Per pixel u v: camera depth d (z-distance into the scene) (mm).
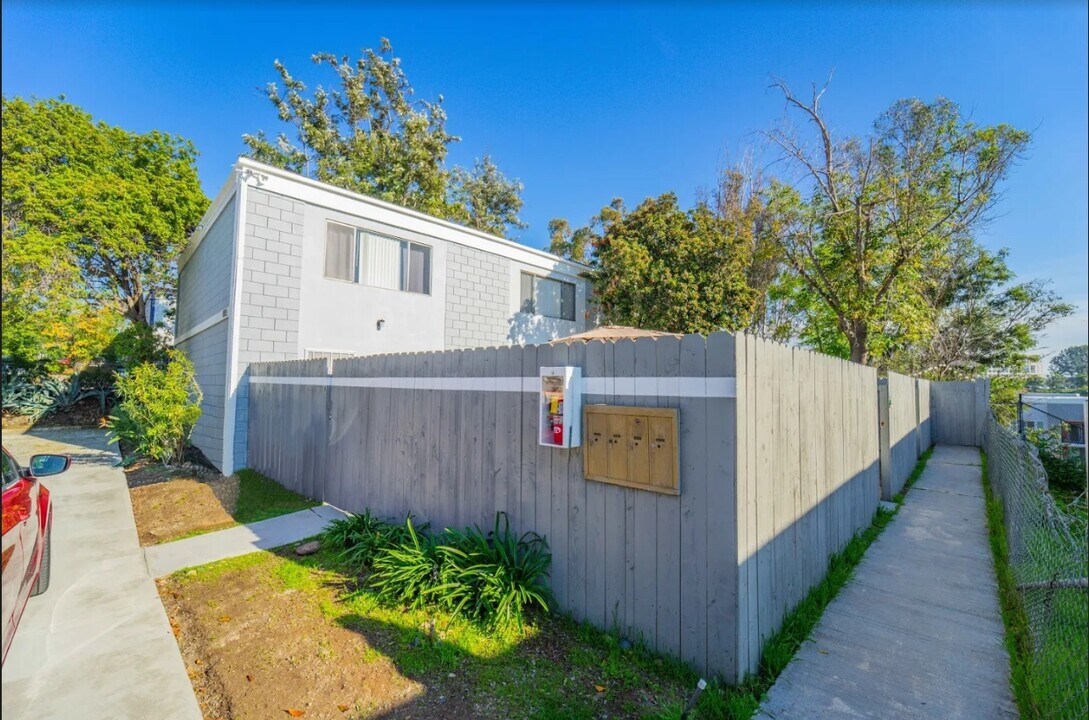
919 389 10977
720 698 2465
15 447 10531
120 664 2811
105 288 15242
